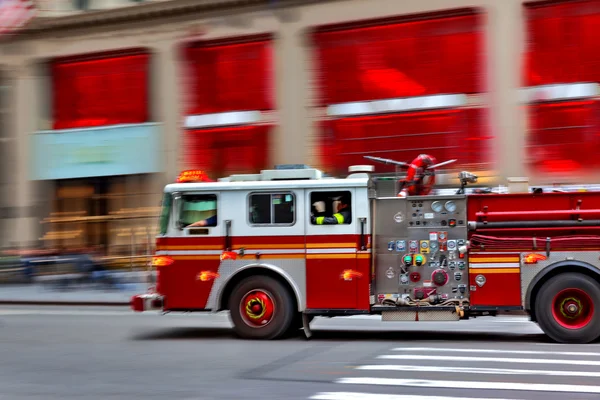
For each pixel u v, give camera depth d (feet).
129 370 25.18
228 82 70.74
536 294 30.17
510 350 27.76
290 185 32.58
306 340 32.37
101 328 39.29
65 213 78.43
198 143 71.77
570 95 57.47
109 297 57.16
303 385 21.50
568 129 57.52
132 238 74.49
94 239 76.64
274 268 32.40
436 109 62.03
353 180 31.99
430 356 26.45
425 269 31.27
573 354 26.48
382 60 64.34
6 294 61.93
